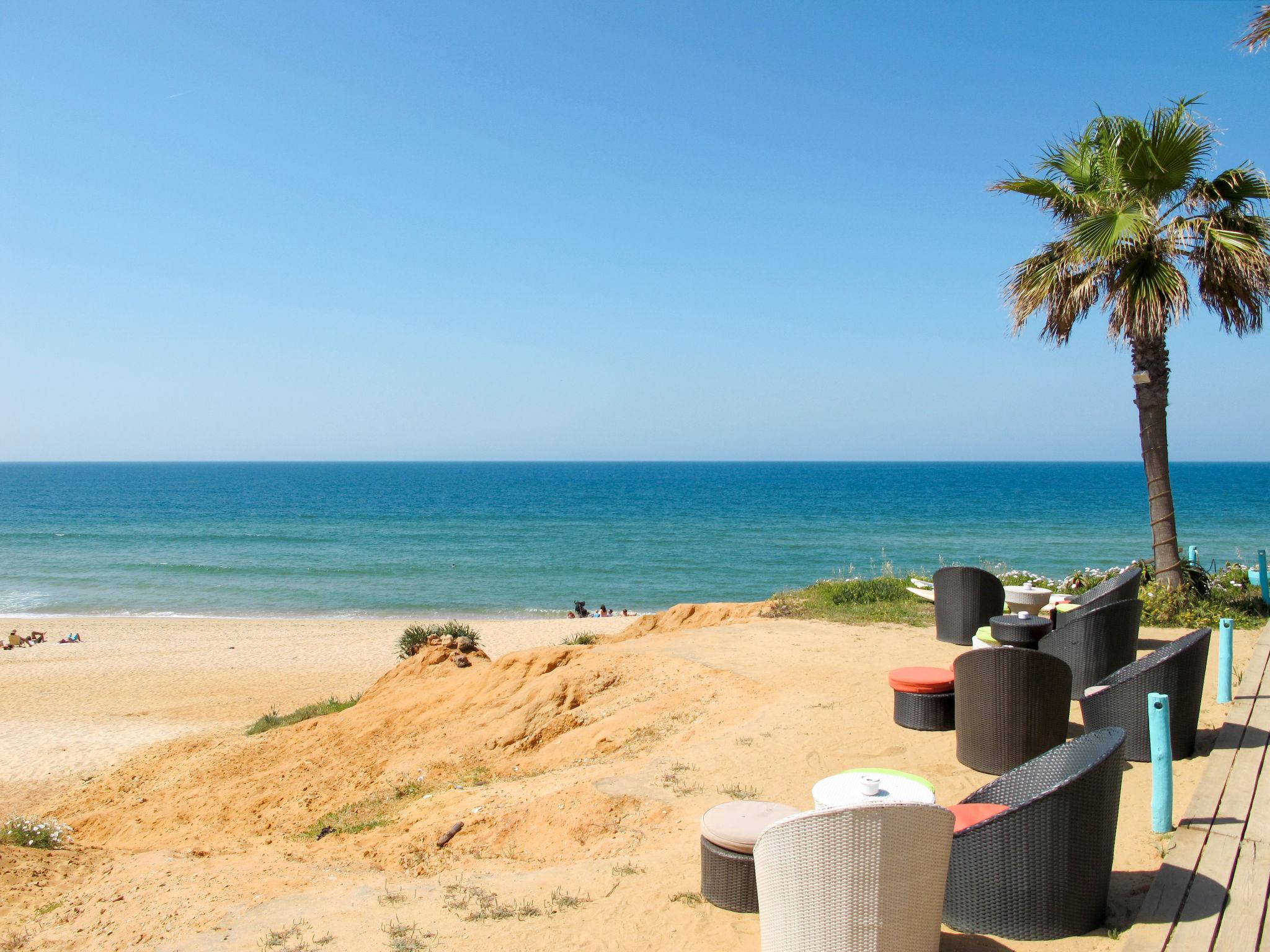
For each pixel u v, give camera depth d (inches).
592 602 1594.5
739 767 296.8
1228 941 156.5
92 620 1406.3
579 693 465.4
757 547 2354.8
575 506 4271.7
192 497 5310.0
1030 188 547.8
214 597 1662.2
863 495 4719.5
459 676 566.6
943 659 437.7
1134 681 262.1
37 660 1026.1
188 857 311.1
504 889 221.0
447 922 201.9
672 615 674.2
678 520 3294.8
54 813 527.8
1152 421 524.7
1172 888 177.9
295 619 1407.5
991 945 167.8
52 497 5364.2
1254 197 494.3
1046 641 347.9
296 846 332.5
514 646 1043.9
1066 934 166.2
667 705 407.5
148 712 765.3
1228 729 282.8
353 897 229.1
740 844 190.7
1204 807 219.1
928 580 681.6
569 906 203.3
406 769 440.8
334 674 910.4
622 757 354.6
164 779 550.0
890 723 330.3
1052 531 2566.4
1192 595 515.8
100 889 269.0
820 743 314.0
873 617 561.3
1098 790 165.9
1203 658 265.3
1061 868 165.2
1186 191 513.3
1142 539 2281.0
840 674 410.9
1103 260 494.9
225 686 862.5
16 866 300.7
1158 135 490.3
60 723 730.2
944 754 292.4
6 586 1818.4
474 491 5841.5
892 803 142.3
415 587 1769.2
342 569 2018.9
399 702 560.7
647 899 203.0
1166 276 475.2
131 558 2245.3
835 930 142.0
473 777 405.1
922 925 144.8
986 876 170.4
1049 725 264.4
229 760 544.7
